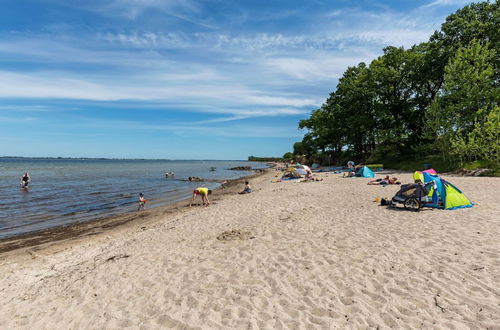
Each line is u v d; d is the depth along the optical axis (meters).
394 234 8.18
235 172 68.19
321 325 4.35
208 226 11.15
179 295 5.65
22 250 10.48
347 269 6.12
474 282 5.15
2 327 5.22
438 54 34.69
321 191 19.19
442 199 11.03
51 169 79.69
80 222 15.20
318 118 63.41
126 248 9.37
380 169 36.00
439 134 30.27
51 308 5.76
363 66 51.38
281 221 10.82
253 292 5.49
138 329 4.66
